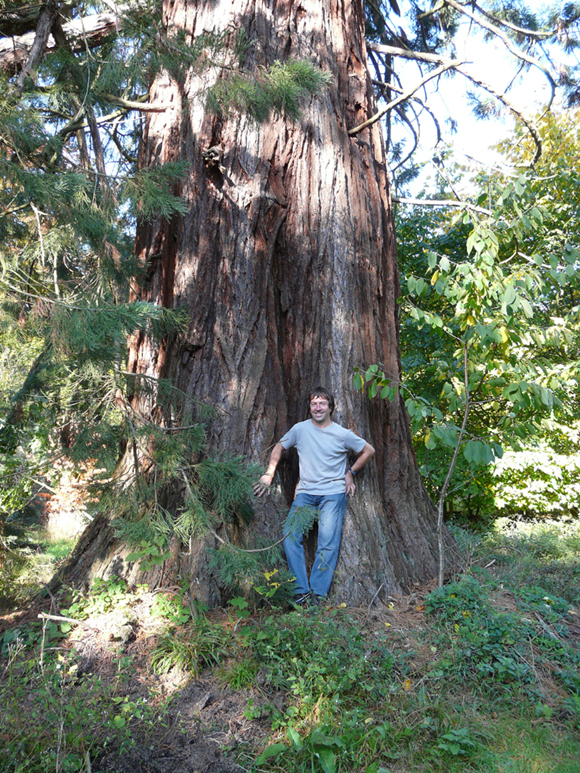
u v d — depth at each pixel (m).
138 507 3.90
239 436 4.20
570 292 7.24
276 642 3.16
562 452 8.66
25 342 3.96
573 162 9.94
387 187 5.39
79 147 5.28
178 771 2.52
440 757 2.53
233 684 2.97
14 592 4.19
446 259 4.24
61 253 4.12
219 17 4.79
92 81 3.99
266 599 3.75
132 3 3.99
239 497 3.77
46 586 3.78
